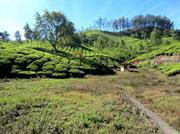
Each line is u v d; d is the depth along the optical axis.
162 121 25.62
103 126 21.56
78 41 156.25
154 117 27.09
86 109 26.55
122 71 87.88
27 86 41.59
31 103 28.28
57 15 106.12
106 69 82.19
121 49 159.50
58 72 64.62
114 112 26.22
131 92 42.16
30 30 130.38
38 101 29.36
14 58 68.44
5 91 35.50
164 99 35.91
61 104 28.52
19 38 159.62
